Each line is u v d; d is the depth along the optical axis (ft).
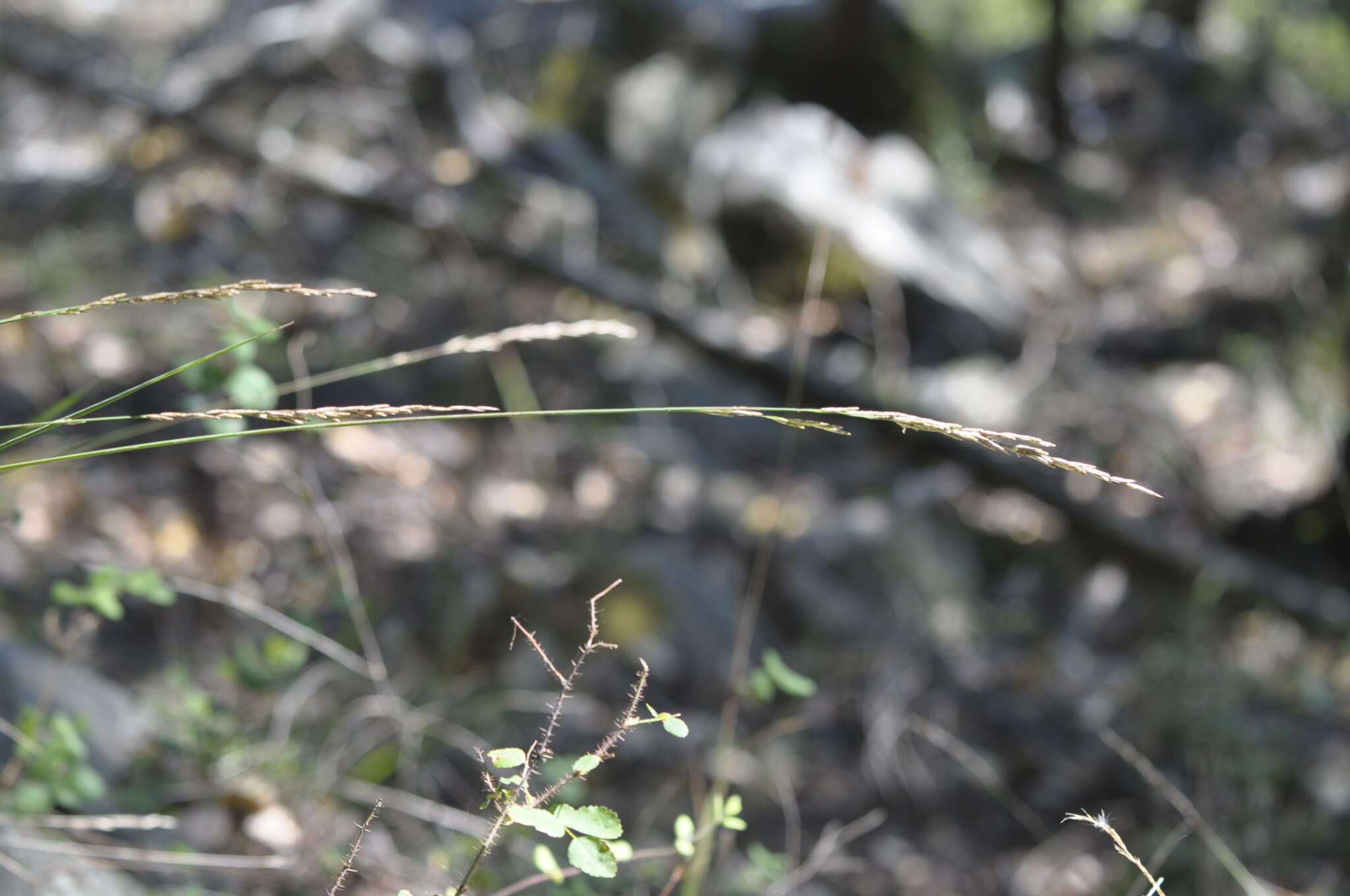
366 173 24.08
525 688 13.82
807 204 26.76
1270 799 12.44
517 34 30.55
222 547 14.88
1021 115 36.63
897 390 22.27
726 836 8.63
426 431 19.24
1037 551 19.38
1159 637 17.40
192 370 6.01
